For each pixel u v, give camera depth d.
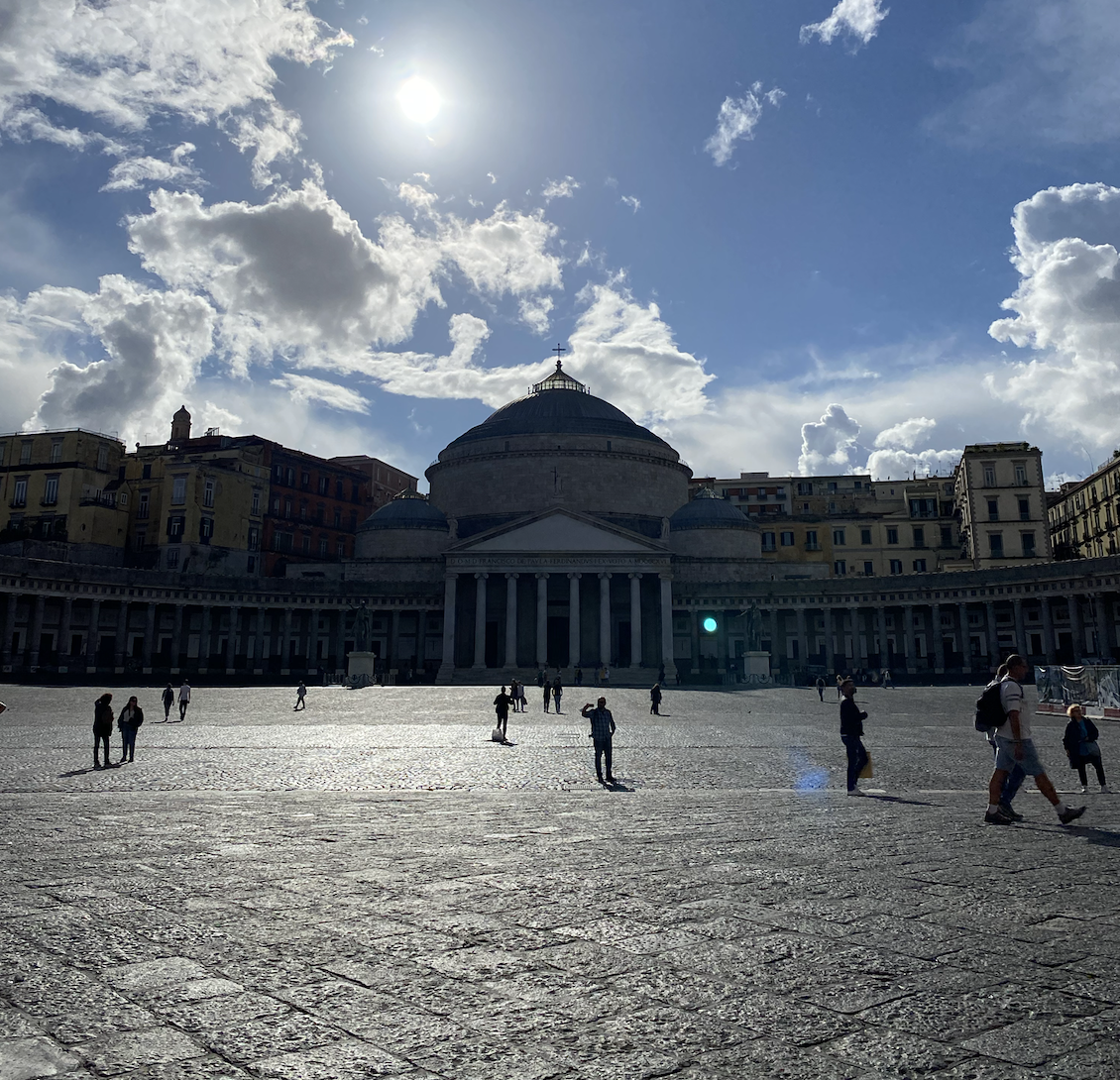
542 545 92.38
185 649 94.19
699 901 8.46
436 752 29.27
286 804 16.22
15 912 8.15
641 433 116.62
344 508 123.69
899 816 14.18
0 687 60.09
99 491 101.12
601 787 19.59
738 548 107.81
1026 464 103.00
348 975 6.43
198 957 6.83
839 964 6.60
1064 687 46.00
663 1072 4.84
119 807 15.74
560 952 6.91
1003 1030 5.36
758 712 50.47
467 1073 4.86
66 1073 4.85
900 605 91.75
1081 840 11.76
